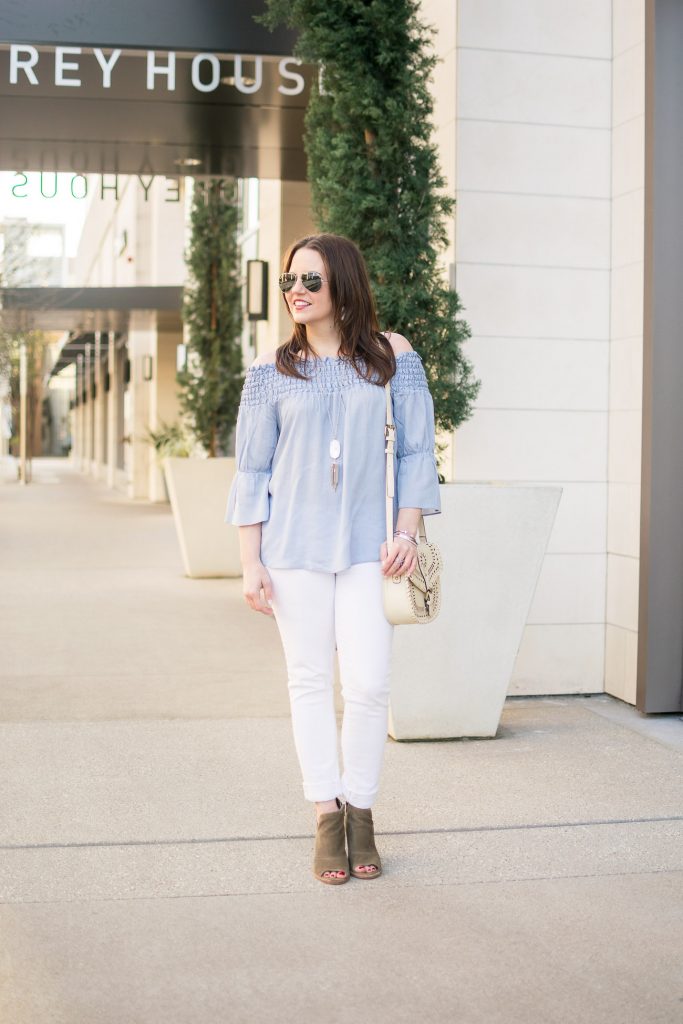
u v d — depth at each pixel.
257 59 6.54
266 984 2.69
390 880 3.32
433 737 4.80
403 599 3.20
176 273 22.59
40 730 4.96
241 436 3.34
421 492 3.23
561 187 5.59
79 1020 2.51
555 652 5.72
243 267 14.60
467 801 4.01
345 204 4.91
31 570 11.11
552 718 5.26
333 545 3.22
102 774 4.30
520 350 5.58
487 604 4.75
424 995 2.64
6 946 2.87
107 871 3.36
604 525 5.73
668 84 5.21
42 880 3.29
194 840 3.61
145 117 7.75
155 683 6.00
